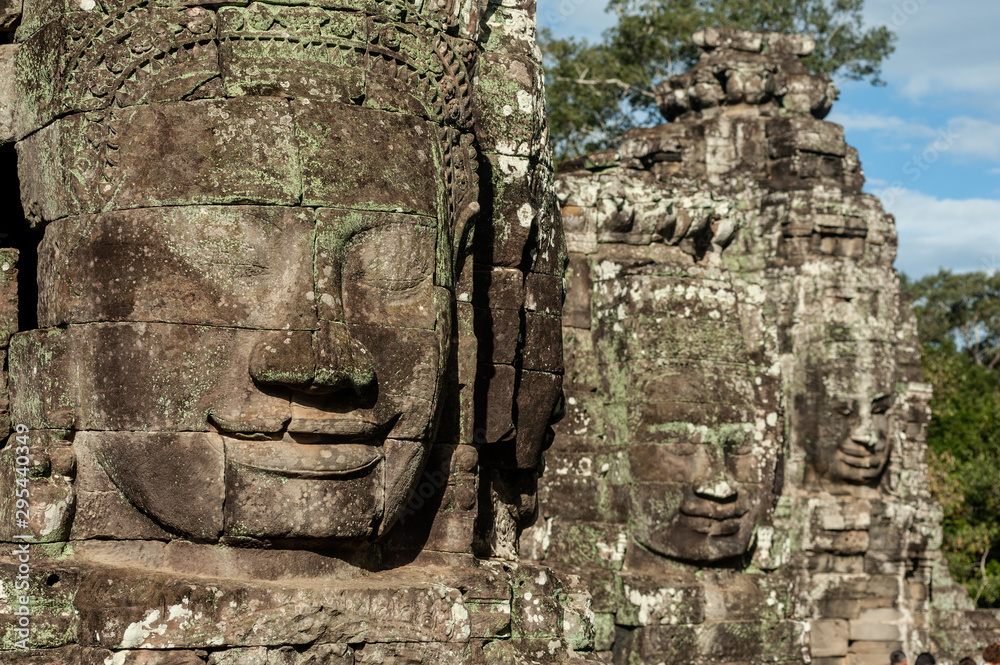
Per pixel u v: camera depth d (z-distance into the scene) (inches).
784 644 482.6
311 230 230.8
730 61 654.5
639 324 474.6
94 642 220.2
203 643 217.9
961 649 687.7
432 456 268.5
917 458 708.0
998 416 1148.5
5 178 293.6
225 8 233.8
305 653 225.0
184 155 230.1
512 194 309.0
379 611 233.9
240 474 225.3
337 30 238.5
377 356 238.1
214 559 229.5
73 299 237.5
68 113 242.8
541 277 328.2
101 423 232.7
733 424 474.0
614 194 491.5
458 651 240.8
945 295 1750.7
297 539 229.0
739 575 485.1
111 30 239.9
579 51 1040.2
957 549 1017.5
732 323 486.3
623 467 474.0
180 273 228.2
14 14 263.6
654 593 454.6
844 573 612.1
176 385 226.7
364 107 240.1
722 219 508.1
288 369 222.7
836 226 639.1
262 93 232.2
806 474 625.6
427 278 245.9
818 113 698.8
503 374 304.7
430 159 248.4
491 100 310.0
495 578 261.9
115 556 237.9
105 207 234.7
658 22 1017.5
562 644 296.5
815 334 628.1
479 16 312.5
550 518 439.5
